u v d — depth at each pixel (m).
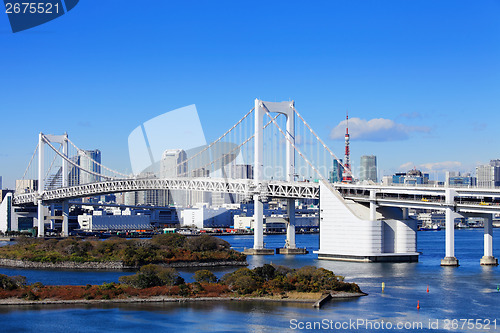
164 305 137.62
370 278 175.88
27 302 139.88
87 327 120.56
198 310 132.75
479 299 143.62
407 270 194.62
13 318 127.25
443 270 194.88
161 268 163.62
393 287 159.50
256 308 134.12
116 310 133.38
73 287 150.62
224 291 147.50
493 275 182.00
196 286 150.25
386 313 129.50
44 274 195.62
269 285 151.38
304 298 142.38
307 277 157.50
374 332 115.88
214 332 116.44
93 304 139.00
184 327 119.88
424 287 159.50
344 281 168.50
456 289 156.50
